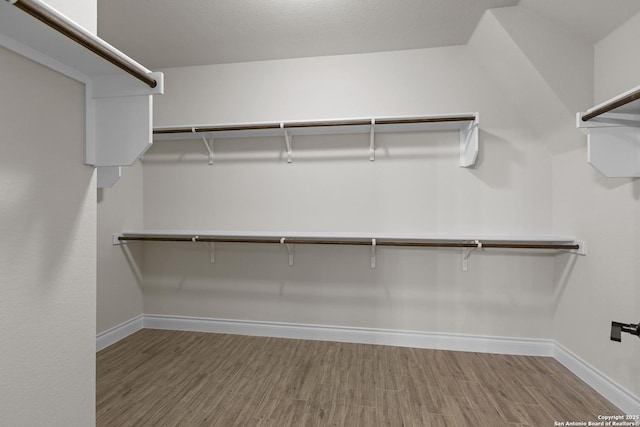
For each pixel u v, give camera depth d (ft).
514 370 7.17
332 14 6.82
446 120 7.43
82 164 3.11
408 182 8.46
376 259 8.61
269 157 9.02
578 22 6.25
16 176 2.51
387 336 8.56
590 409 5.75
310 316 8.92
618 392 5.77
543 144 7.93
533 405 5.87
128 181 9.12
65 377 2.90
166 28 7.34
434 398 6.07
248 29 7.39
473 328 8.25
